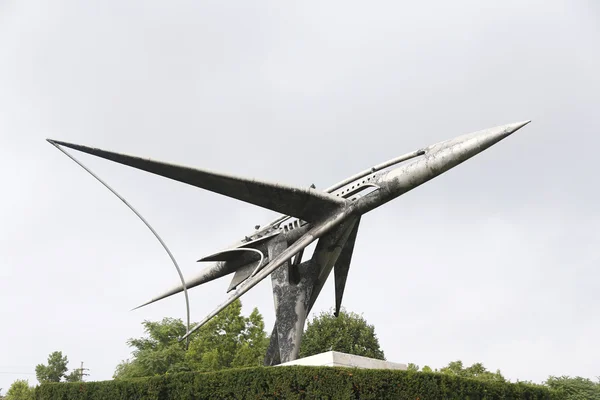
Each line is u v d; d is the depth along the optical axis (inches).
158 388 541.0
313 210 597.9
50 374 2326.5
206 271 735.7
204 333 1529.3
